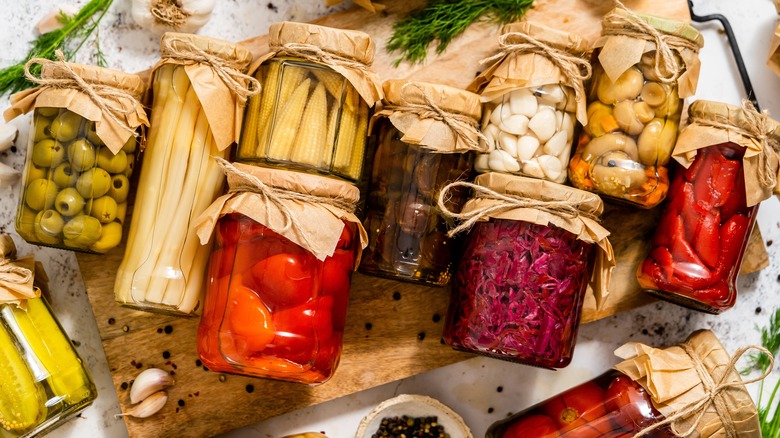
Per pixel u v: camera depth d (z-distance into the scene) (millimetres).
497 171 840
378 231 853
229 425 898
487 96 837
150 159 839
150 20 882
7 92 899
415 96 819
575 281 835
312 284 811
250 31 907
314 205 794
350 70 807
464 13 884
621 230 908
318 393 902
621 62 825
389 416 915
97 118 810
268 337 801
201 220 803
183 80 829
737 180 845
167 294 840
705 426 828
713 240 846
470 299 838
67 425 910
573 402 852
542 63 824
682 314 939
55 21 890
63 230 822
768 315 939
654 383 824
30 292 834
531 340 827
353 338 902
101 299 887
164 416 895
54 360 848
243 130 835
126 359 891
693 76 836
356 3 879
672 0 895
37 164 824
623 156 835
